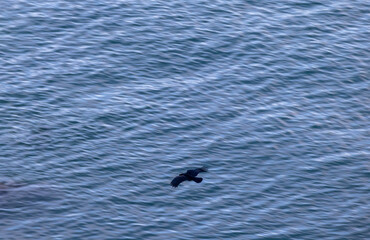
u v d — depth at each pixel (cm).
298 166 12094
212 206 11338
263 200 11456
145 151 12262
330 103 13412
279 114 13112
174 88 13562
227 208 11306
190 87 13600
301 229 10994
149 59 14188
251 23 15112
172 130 12688
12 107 13012
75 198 11362
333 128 12875
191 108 13150
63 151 12212
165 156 12188
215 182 11744
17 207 11162
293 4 15700
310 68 14112
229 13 15400
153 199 11419
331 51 14525
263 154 12288
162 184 11675
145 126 12744
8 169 11825
